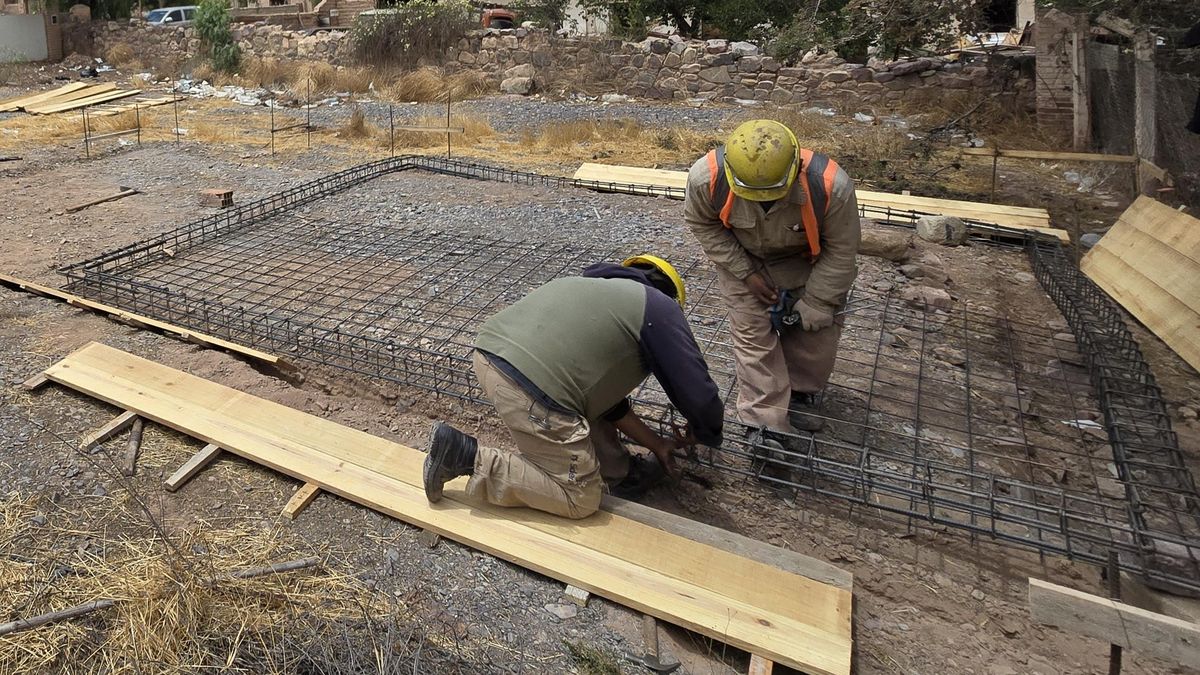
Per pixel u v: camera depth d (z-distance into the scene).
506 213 7.61
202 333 4.75
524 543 2.92
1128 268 5.69
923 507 3.44
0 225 7.03
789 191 2.94
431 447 2.90
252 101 15.93
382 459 3.41
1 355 4.35
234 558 2.84
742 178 2.88
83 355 4.21
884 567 3.10
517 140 11.86
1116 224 6.24
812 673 2.44
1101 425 4.07
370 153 10.89
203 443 3.59
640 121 13.03
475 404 4.09
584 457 2.87
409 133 11.75
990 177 9.55
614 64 15.61
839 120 13.04
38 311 5.03
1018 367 4.68
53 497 3.17
